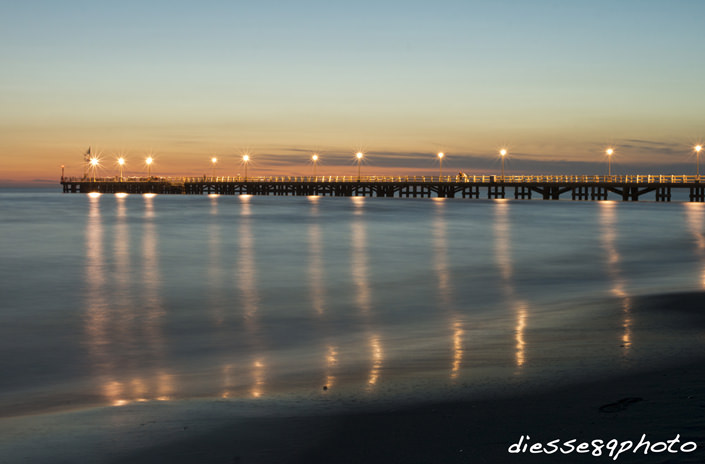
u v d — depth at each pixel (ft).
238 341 40.93
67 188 498.69
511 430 21.79
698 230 133.08
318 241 113.50
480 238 118.62
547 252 96.02
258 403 26.48
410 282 67.51
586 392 25.99
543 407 24.23
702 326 40.04
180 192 448.24
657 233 126.82
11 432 23.36
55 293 61.41
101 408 26.32
